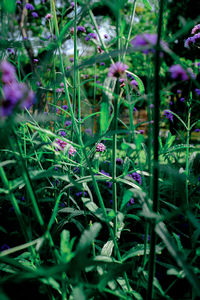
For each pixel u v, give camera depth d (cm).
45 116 88
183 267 71
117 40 110
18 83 110
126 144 89
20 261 107
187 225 170
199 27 158
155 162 81
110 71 94
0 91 72
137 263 125
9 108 54
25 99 55
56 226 129
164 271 142
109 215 105
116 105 113
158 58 76
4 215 196
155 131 83
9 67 63
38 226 168
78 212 132
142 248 113
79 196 200
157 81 78
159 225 86
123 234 169
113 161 117
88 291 87
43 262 122
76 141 178
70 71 94
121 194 166
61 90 190
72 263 69
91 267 99
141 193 87
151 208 87
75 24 129
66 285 98
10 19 85
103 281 85
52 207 167
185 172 134
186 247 152
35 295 108
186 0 589
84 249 73
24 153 130
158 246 94
